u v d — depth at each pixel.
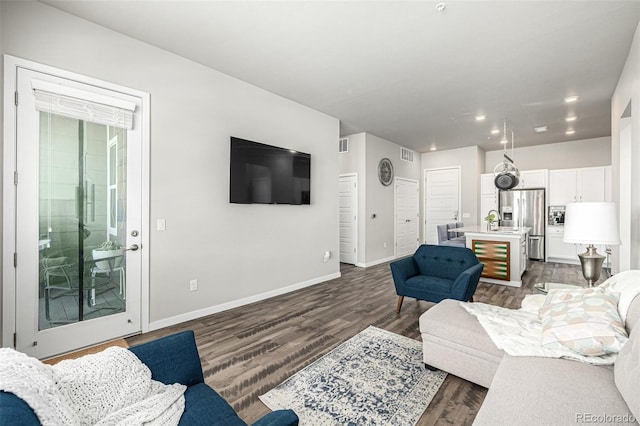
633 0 2.16
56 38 2.31
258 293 3.78
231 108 3.46
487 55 2.97
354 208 6.12
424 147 7.34
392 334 2.74
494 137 6.29
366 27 2.52
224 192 3.40
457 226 6.14
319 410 1.71
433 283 3.09
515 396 1.24
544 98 4.09
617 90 3.59
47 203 2.31
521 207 6.66
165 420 1.08
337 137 5.04
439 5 2.24
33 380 0.86
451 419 1.64
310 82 3.62
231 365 2.21
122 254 2.67
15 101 2.15
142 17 2.40
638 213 2.61
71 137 2.41
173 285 2.98
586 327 1.53
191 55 3.00
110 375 1.13
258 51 2.92
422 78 3.49
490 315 2.02
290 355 2.36
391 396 1.84
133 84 2.71
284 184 4.01
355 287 4.43
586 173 6.09
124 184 2.68
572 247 6.13
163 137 2.91
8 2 2.11
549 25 2.48
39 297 2.28
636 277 1.75
